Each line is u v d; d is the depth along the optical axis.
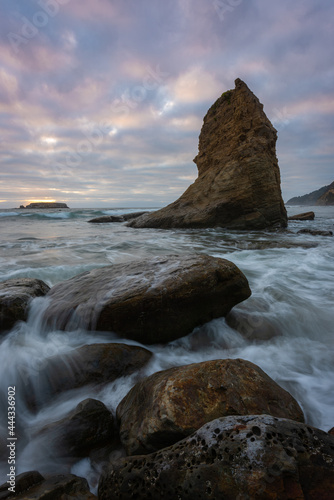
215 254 9.74
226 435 1.68
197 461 1.61
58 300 4.27
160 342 3.88
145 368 3.24
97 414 2.42
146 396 2.36
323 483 1.40
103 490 1.77
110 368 3.09
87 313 3.85
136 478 1.69
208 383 2.34
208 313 4.19
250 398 2.28
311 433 1.65
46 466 2.19
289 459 1.48
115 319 3.76
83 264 8.06
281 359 3.60
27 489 1.76
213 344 3.91
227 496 1.41
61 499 1.72
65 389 2.87
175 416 2.03
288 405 2.37
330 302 5.39
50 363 3.03
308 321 4.59
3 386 2.85
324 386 3.09
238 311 4.79
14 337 3.79
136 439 2.09
